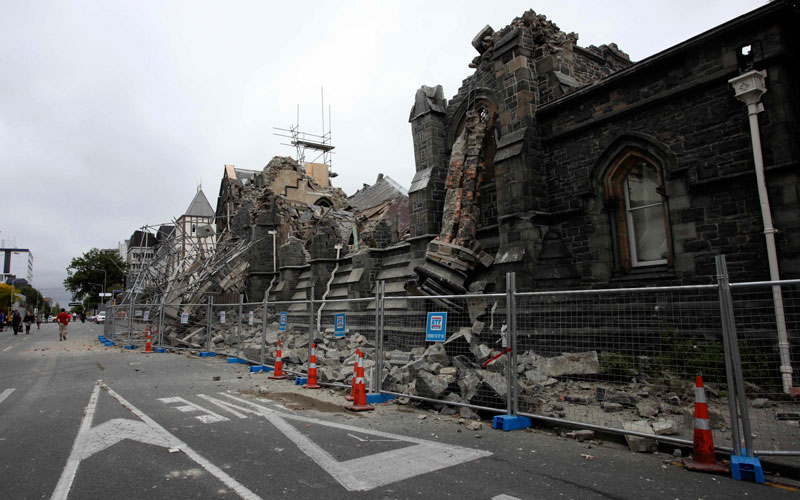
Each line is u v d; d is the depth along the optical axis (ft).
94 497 14.69
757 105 31.81
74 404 29.53
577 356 28.14
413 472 17.07
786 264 30.37
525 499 14.64
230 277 101.96
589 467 17.74
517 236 46.01
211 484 15.79
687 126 36.55
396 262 68.28
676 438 18.83
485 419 25.62
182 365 51.13
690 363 25.93
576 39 52.70
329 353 43.29
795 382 25.93
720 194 34.32
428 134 61.00
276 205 108.58
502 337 30.58
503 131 49.55
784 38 31.68
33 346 80.89
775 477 16.93
